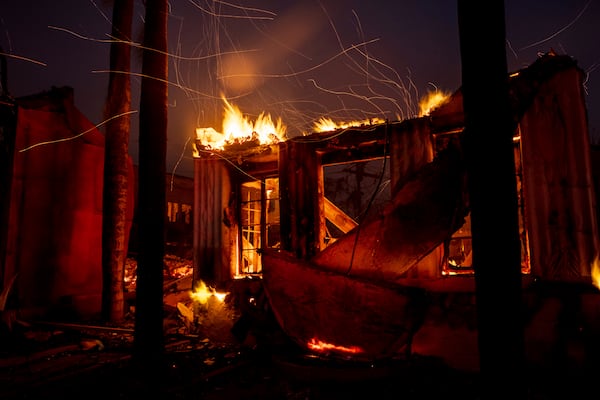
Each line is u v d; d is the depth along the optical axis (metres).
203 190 9.23
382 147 7.86
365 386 5.31
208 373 5.82
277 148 8.47
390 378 5.41
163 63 6.14
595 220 5.81
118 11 9.85
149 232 5.82
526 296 5.93
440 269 6.58
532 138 6.20
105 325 8.85
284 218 8.20
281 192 8.28
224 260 8.88
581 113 5.97
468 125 3.19
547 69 6.14
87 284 10.42
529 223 6.17
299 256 7.95
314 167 8.05
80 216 10.38
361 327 6.01
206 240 9.09
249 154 8.80
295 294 6.57
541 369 5.59
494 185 3.06
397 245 6.41
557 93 6.09
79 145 10.48
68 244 10.07
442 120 6.84
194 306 8.95
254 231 9.95
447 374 5.73
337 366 5.62
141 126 6.00
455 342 6.12
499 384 2.98
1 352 6.77
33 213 9.45
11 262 8.99
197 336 8.02
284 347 6.80
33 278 9.38
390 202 6.55
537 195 6.12
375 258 6.50
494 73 3.11
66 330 8.39
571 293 5.78
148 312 5.71
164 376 5.67
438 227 6.23
